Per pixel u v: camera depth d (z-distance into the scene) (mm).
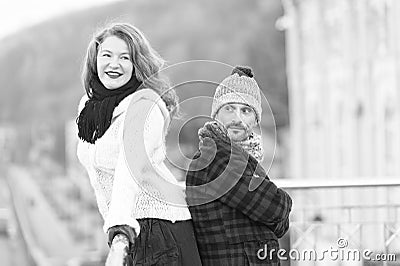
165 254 3977
